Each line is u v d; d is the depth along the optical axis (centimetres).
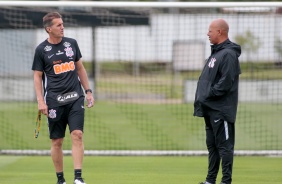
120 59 7350
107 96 7269
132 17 5125
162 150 4053
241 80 6166
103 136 4731
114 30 7044
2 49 6650
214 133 2523
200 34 6638
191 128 5072
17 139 4572
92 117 5716
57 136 2605
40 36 6531
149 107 6384
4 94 6750
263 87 6016
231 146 2516
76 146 2525
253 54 6378
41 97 2561
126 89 7612
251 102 6031
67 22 5019
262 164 3494
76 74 2591
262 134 4800
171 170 3294
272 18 5734
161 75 7488
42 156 3816
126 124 5328
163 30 6812
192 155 3866
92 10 4988
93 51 6544
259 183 2878
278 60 5584
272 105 5772
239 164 3491
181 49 6769
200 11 5344
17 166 3419
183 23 6531
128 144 4403
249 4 3866
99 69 7706
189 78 6588
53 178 3012
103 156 3850
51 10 4822
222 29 2491
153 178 3012
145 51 7294
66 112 2564
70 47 2584
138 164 3512
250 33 6456
